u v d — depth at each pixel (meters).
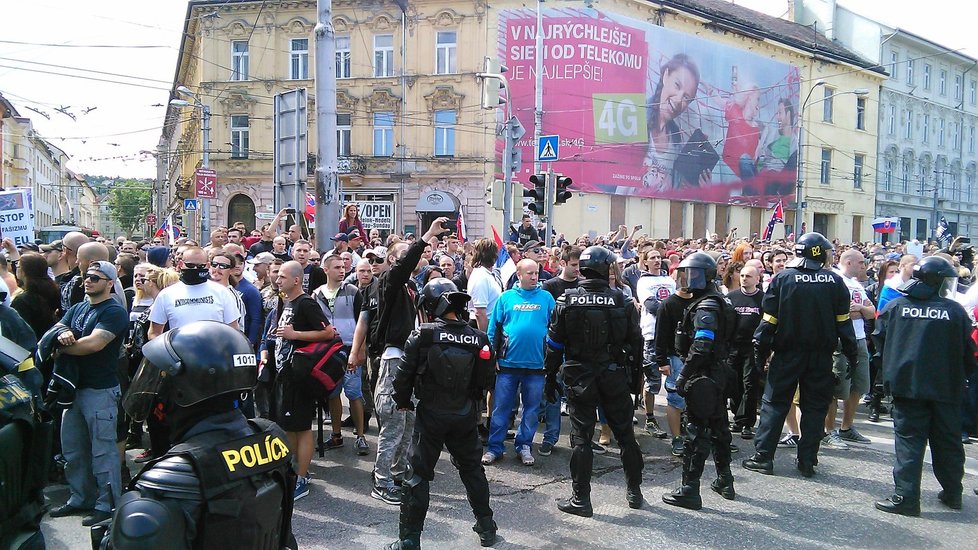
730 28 33.59
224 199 29.61
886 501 5.25
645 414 8.11
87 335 4.72
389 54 28.75
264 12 28.91
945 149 47.38
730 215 34.88
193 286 5.39
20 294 5.71
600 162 29.31
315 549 4.46
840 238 40.47
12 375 2.56
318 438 6.41
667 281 7.66
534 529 4.84
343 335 6.75
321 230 9.34
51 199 80.69
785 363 5.96
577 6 28.73
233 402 2.07
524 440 6.38
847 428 7.19
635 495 5.24
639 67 30.00
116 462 4.87
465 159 28.16
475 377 4.49
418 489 4.32
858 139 41.12
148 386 2.01
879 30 41.59
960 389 5.21
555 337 5.16
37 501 2.55
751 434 7.38
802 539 4.70
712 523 4.96
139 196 97.00
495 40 27.89
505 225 14.69
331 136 9.35
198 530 1.85
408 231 28.69
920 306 5.21
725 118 33.62
